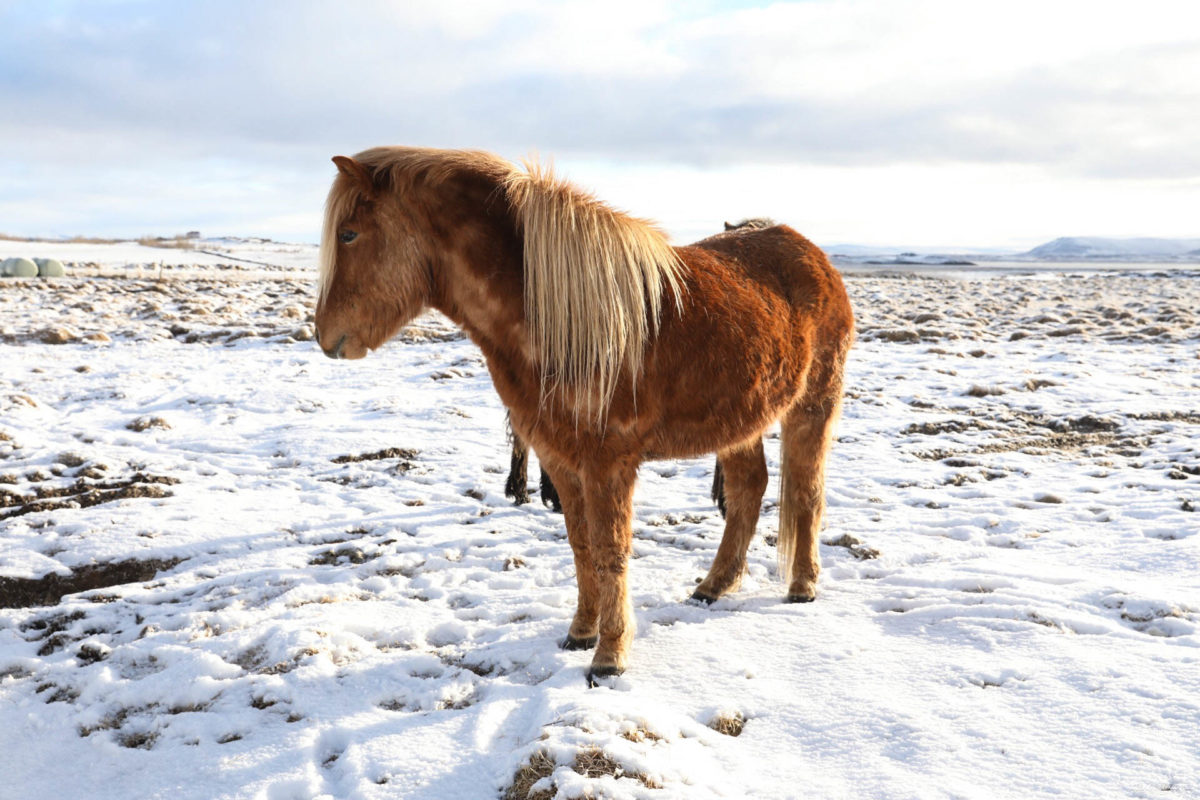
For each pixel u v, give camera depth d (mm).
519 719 2793
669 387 3109
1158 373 9617
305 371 10125
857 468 6137
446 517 5125
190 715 2918
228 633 3480
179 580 4195
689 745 2588
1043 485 5598
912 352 11242
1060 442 6859
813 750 2592
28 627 3732
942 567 4117
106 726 2945
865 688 2924
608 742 2482
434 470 6137
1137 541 4402
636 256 3053
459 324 3215
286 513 5168
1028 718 2680
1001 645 3199
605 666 3055
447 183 3035
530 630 3512
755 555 4469
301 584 4062
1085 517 4859
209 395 8547
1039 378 9070
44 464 5969
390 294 3074
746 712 2820
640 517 5188
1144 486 5441
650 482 6004
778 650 3264
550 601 3852
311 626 3488
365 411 8047
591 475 3053
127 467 6039
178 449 6676
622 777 2377
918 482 5738
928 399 8250
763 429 3520
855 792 2357
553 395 2988
